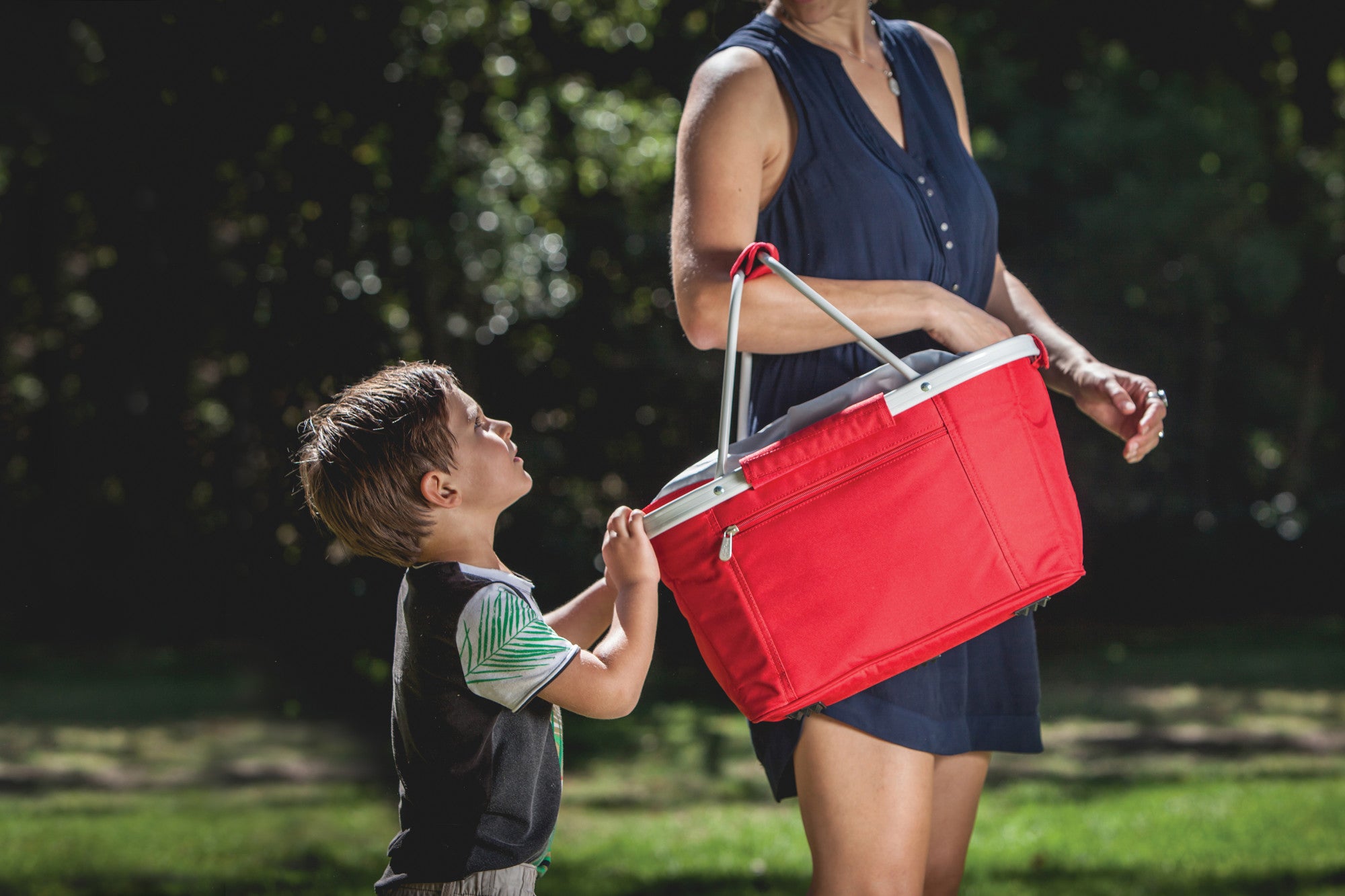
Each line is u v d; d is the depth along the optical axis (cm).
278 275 955
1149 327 3425
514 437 1772
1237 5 1262
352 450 304
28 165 1392
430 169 1079
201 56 950
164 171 1030
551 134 1684
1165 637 2598
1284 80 1394
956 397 271
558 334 1811
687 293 297
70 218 1434
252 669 1986
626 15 1482
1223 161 3052
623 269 1867
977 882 927
